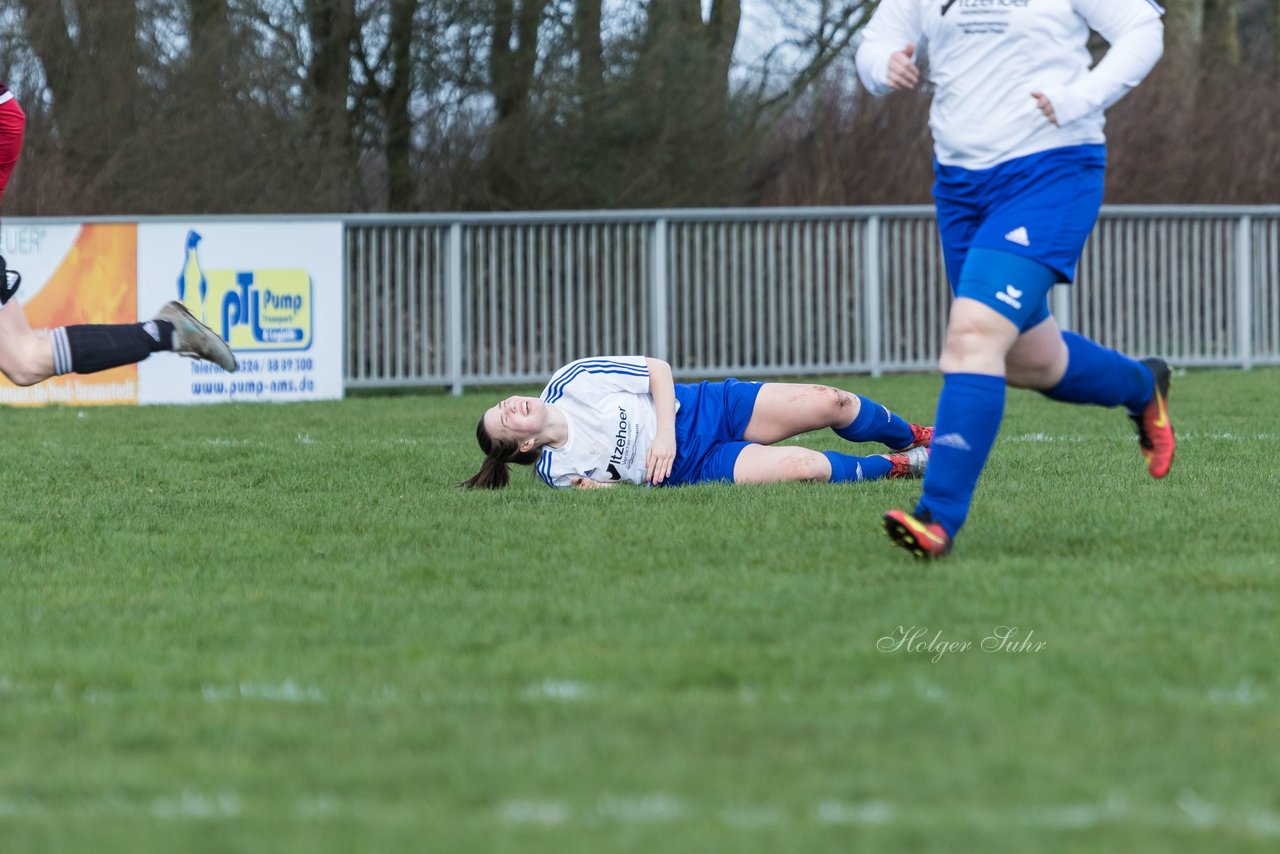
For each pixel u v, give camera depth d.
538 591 17.36
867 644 14.39
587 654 14.28
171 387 50.50
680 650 14.32
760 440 27.23
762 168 83.69
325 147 74.25
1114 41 17.81
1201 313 61.34
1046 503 23.09
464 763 11.20
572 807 10.26
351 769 11.13
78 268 49.81
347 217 54.16
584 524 21.91
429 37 76.38
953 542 19.12
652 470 25.97
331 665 14.15
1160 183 84.12
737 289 58.62
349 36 74.81
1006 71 17.91
